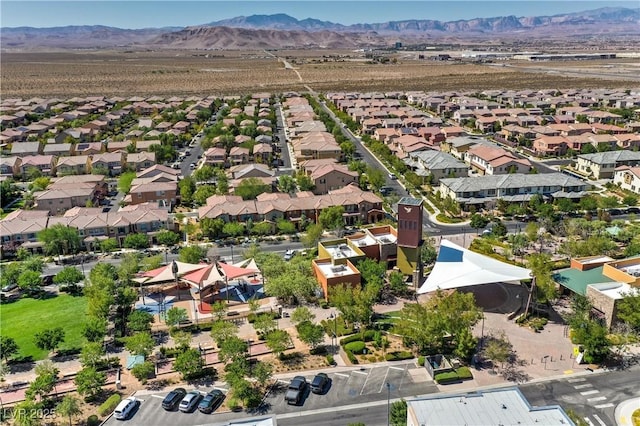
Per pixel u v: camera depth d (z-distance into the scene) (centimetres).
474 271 8219
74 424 5781
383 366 6725
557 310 8025
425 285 8169
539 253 10019
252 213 11981
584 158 15875
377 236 10138
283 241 11356
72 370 6844
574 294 8281
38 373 6328
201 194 13650
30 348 7400
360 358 6906
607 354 6806
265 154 17788
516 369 6575
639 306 6881
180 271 8950
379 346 7131
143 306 8606
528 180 13288
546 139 18338
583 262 8681
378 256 9569
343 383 6391
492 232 11238
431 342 6794
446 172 15150
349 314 7419
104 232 11256
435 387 6259
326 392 6228
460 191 12912
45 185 14950
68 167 16562
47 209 13162
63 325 8044
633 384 6222
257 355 7075
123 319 8031
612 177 15225
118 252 10919
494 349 6512
